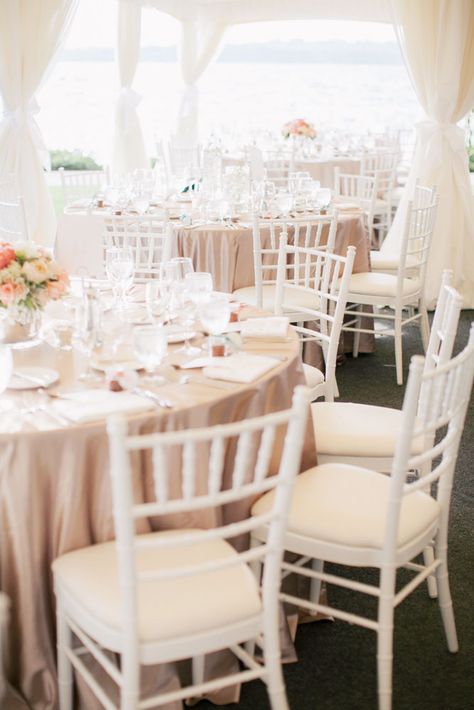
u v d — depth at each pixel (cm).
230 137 927
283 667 247
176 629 179
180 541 173
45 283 254
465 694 237
